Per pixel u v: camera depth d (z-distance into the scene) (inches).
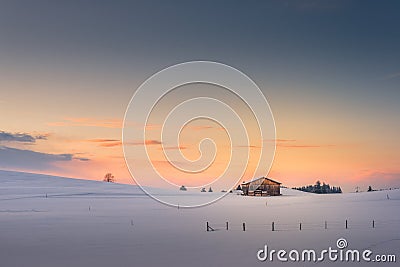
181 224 1652.3
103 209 2368.4
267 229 1501.0
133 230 1462.8
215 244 1139.9
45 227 1549.0
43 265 888.9
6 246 1126.4
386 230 1446.9
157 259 930.7
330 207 2536.9
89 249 1069.1
